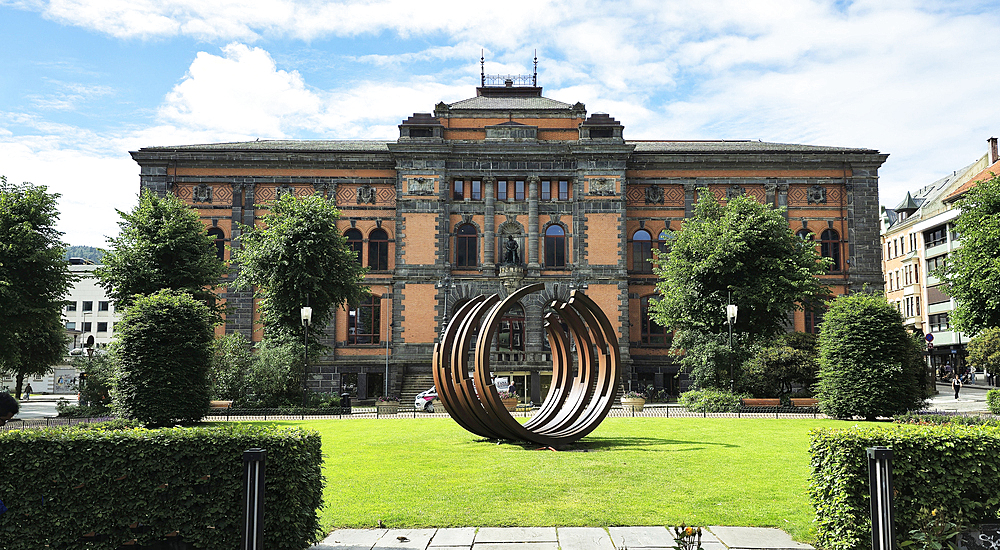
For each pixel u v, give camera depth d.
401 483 13.80
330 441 21.25
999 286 29.06
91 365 39.56
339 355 51.34
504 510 11.39
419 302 50.94
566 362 21.73
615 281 50.97
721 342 38.69
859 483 8.93
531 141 51.97
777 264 37.62
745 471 14.80
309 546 9.59
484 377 18.83
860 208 52.97
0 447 9.12
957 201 32.88
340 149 56.06
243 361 39.03
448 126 53.28
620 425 25.70
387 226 52.69
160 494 9.13
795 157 52.88
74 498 9.09
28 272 34.09
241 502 8.81
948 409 37.59
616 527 10.39
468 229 52.28
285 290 40.19
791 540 9.70
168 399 27.00
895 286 80.94
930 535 8.62
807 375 38.34
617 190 51.47
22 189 35.31
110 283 39.31
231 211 52.28
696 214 44.34
